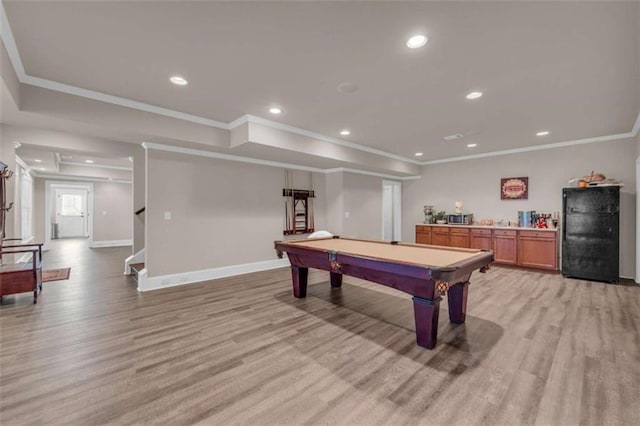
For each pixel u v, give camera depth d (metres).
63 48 2.28
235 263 5.10
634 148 4.67
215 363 2.20
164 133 3.66
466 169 6.67
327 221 6.61
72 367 2.14
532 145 5.60
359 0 1.75
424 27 2.02
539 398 1.79
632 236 4.71
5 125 3.79
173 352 2.37
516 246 5.50
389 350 2.40
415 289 2.48
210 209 4.80
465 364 2.18
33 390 1.87
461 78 2.80
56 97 2.93
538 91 3.09
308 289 4.18
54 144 4.18
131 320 3.02
